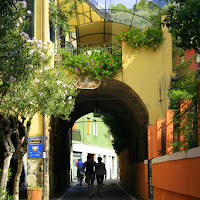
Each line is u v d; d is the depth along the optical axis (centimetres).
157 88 1989
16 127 1277
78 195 2262
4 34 988
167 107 1975
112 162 5956
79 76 1997
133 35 1992
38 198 1677
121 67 1998
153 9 2064
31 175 1880
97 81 1995
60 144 2525
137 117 2308
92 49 2042
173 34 833
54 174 2212
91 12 2067
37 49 1167
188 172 845
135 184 2395
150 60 2005
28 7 1955
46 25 1956
